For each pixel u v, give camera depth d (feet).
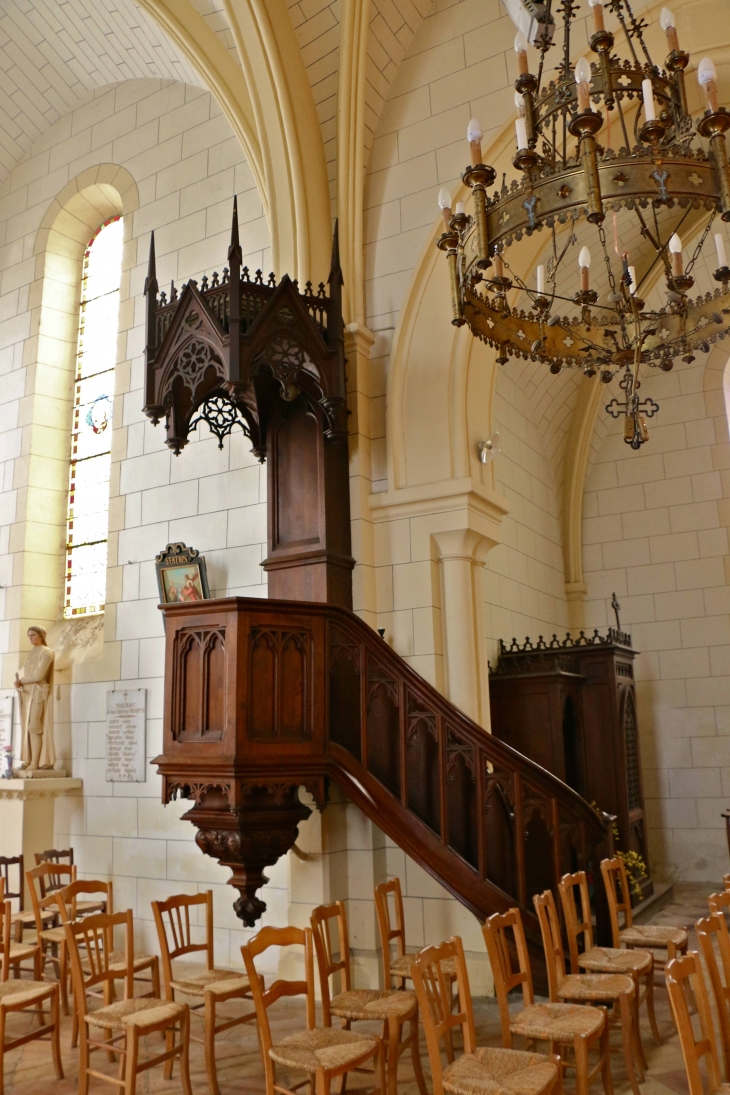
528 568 31.42
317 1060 11.64
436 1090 10.72
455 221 13.94
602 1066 12.76
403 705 18.80
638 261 29.73
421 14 24.58
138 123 30.76
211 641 18.24
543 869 19.80
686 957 10.32
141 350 28.45
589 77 11.61
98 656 27.09
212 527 25.36
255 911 17.60
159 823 24.64
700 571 33.78
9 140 33.88
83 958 23.67
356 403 22.90
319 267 23.72
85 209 32.65
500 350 17.58
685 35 20.48
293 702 18.34
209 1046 14.30
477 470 22.49
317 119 24.35
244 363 19.26
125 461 27.84
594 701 27.76
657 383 35.53
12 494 30.66
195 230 28.22
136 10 28.02
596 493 36.14
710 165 12.03
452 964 15.34
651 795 33.14
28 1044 17.13
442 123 23.76
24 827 25.90
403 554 22.31
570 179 12.23
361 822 20.99
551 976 13.69
